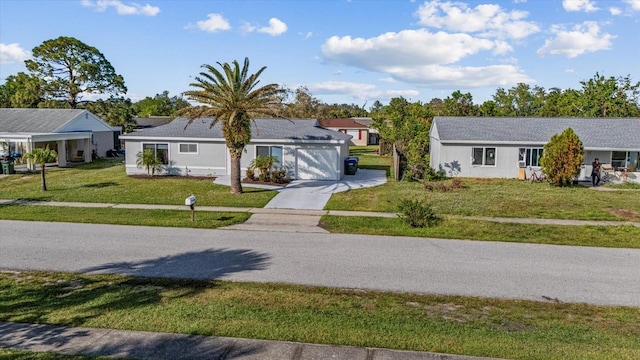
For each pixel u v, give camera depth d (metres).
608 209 18.36
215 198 20.73
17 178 26.44
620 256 12.41
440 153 27.95
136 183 24.67
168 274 10.77
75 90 49.81
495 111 46.56
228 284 10.05
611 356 6.73
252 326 7.74
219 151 27.05
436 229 15.33
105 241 13.74
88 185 24.09
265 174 25.45
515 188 23.66
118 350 6.87
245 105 20.97
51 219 16.55
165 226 15.77
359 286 10.05
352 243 13.76
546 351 6.89
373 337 7.35
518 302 9.16
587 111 46.94
